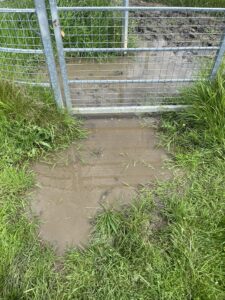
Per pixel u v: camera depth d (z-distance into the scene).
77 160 2.98
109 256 2.27
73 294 2.09
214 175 2.79
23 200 2.61
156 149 3.08
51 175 2.85
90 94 3.65
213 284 2.10
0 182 2.65
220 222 2.43
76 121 3.23
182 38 4.59
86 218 2.55
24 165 2.84
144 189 2.73
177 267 2.20
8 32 3.40
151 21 4.88
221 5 4.95
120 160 2.99
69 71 4.02
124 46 4.11
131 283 2.14
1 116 2.91
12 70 3.32
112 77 3.94
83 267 2.22
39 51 2.79
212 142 2.99
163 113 3.34
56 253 2.33
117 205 2.63
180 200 2.59
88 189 2.76
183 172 2.86
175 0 5.07
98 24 4.06
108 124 3.31
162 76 3.94
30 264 2.21
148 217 2.50
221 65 3.12
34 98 3.07
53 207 2.62
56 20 2.52
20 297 2.06
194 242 2.32
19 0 3.59
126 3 3.64
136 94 3.64
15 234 2.34
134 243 2.33
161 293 2.08
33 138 2.94
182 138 3.11
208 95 3.07
